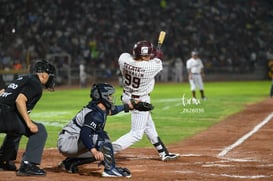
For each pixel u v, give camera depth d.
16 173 13.12
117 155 16.62
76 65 64.94
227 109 31.98
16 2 65.44
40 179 12.60
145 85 14.99
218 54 73.12
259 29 78.56
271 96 41.06
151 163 15.18
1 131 13.03
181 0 79.19
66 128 13.30
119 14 74.75
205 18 77.31
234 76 71.94
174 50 71.06
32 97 12.82
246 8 80.81
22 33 63.91
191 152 17.16
